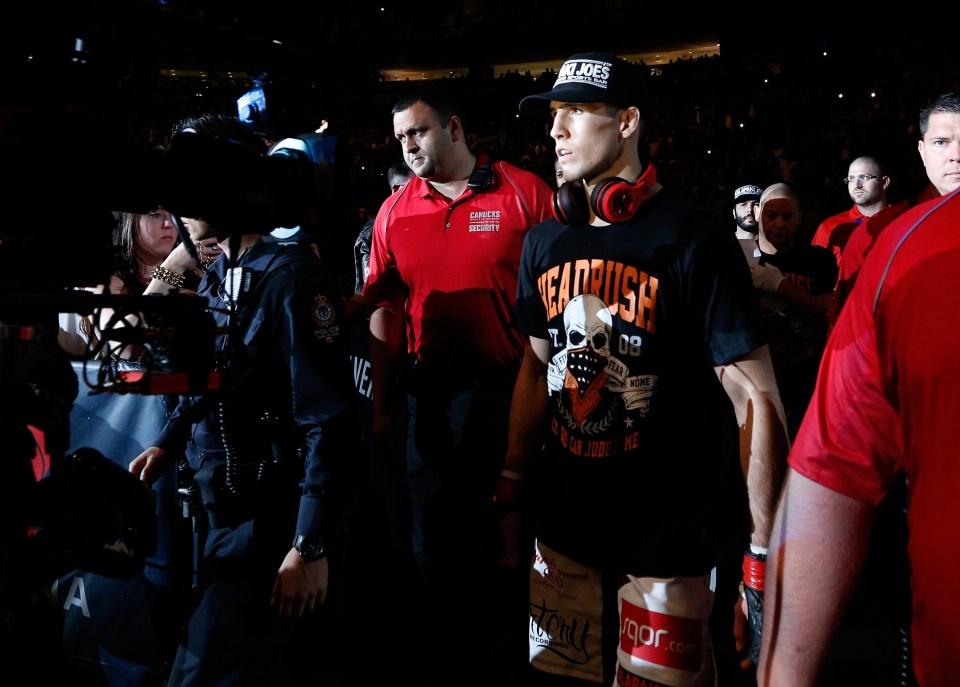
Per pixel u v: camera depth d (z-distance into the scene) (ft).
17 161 3.21
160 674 6.72
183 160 3.65
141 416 6.93
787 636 3.26
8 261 3.40
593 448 5.86
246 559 5.75
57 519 3.83
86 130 3.38
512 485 6.73
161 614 6.67
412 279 8.91
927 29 66.23
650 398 5.71
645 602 5.72
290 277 5.72
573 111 5.83
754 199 13.34
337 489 5.66
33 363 5.27
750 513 5.41
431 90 8.43
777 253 11.83
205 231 5.75
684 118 64.39
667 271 5.55
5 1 3.14
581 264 5.87
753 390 5.39
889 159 48.49
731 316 5.44
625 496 5.76
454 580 8.85
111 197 3.49
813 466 3.20
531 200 8.44
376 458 9.29
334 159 4.18
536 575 6.35
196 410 5.72
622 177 5.89
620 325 5.72
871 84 60.08
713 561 5.88
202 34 3.99
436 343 8.77
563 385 6.04
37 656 4.32
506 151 67.05
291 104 4.84
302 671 6.57
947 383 2.78
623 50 88.17
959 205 2.87
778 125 58.75
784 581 3.27
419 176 8.55
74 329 7.39
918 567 2.95
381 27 96.37
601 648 6.11
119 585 6.75
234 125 5.65
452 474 8.79
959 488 2.79
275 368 5.81
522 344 8.71
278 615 5.69
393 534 9.23
